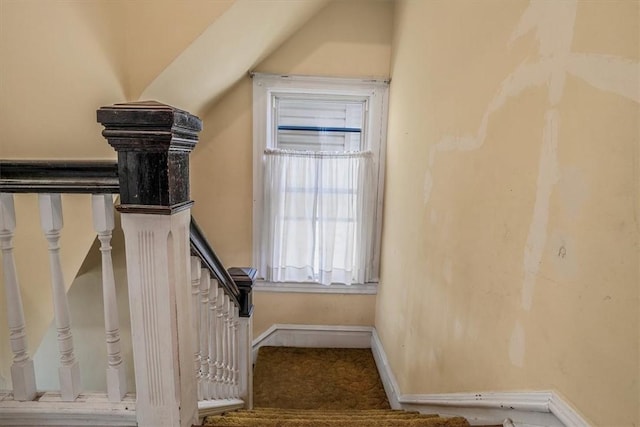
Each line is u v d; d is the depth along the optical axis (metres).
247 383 1.92
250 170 3.07
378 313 3.16
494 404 1.12
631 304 0.65
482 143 1.26
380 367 2.92
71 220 1.34
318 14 2.86
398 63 2.66
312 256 3.16
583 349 0.76
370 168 3.05
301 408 2.54
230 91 2.94
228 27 1.84
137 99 1.75
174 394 0.94
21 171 0.85
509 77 1.09
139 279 0.88
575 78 0.80
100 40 1.47
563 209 0.84
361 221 3.11
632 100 0.65
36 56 1.13
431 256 1.78
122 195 0.84
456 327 1.46
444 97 1.66
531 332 0.95
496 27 1.18
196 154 3.02
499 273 1.13
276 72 2.93
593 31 0.75
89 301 2.19
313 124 3.18
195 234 1.10
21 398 0.97
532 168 0.96
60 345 0.96
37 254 1.18
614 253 0.69
